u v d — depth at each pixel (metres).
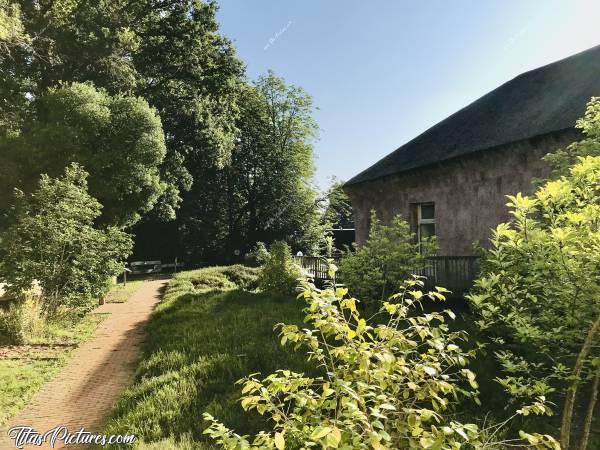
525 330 3.82
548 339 3.77
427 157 14.45
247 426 5.54
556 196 3.83
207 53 32.69
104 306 17.38
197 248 44.19
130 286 24.45
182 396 6.49
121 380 8.32
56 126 19.72
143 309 16.59
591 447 4.73
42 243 13.48
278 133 47.53
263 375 7.11
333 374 2.68
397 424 2.54
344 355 2.75
